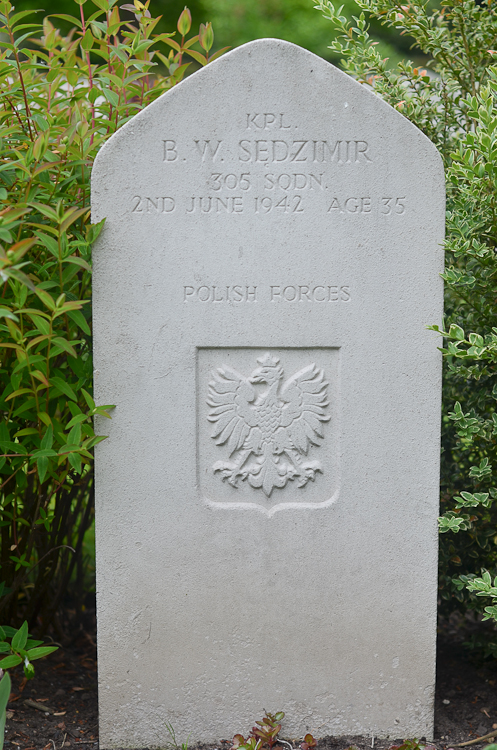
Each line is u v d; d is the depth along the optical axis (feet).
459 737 8.28
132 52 8.42
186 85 7.45
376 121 7.55
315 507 7.99
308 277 7.74
